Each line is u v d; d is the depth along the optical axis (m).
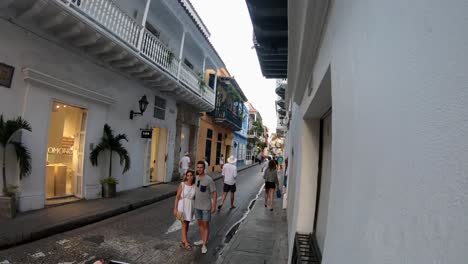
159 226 7.15
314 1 2.30
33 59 7.11
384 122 0.91
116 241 5.83
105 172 9.84
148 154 12.77
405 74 0.78
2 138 6.10
